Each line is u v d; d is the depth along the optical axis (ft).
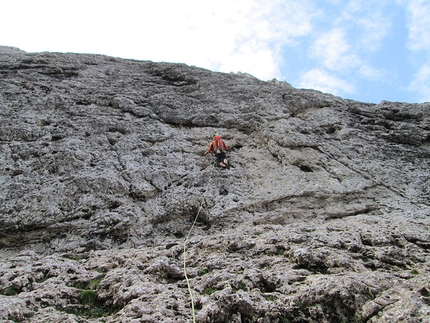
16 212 27.68
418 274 20.38
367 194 33.45
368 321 16.66
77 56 54.19
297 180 34.14
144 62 57.31
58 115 38.32
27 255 24.72
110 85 45.85
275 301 18.40
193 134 39.68
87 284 21.16
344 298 17.78
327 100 48.08
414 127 44.21
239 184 33.42
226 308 17.89
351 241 24.03
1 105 37.78
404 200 33.22
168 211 30.01
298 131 40.88
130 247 27.17
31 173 31.04
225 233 27.48
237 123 41.50
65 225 27.68
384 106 49.96
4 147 33.04
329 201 32.14
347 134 41.83
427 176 36.55
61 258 23.95
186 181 33.14
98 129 37.06
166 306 17.89
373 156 38.70
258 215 30.37
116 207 29.99
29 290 20.10
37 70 46.42
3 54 51.80
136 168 33.37
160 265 21.97
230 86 48.80
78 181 30.66
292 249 22.98
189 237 28.32
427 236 24.76
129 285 20.25
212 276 20.62
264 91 48.16
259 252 23.65
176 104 43.34
